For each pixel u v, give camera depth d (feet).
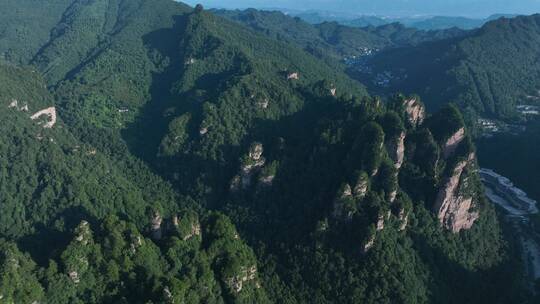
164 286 393.91
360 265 510.17
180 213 489.26
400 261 513.45
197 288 419.95
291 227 565.12
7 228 513.04
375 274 499.92
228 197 642.63
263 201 611.47
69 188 549.13
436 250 548.31
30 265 402.72
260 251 556.10
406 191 577.84
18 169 566.77
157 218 480.23
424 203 572.10
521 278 594.24
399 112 649.20
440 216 566.77
